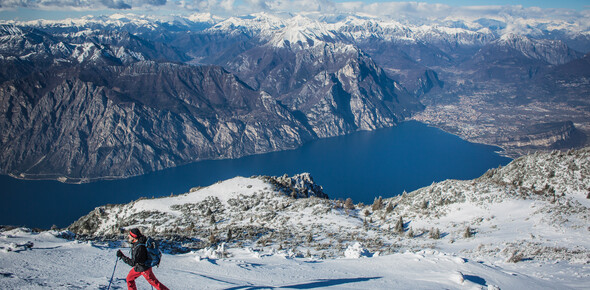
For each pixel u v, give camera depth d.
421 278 17.22
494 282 17.47
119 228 67.56
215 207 76.31
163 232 57.44
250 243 45.59
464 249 37.19
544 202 53.78
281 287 14.29
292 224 60.66
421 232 51.25
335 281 15.85
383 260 23.34
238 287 14.14
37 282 13.68
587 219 44.06
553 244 34.44
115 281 14.20
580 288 17.42
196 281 15.09
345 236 50.38
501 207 54.78
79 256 20.09
